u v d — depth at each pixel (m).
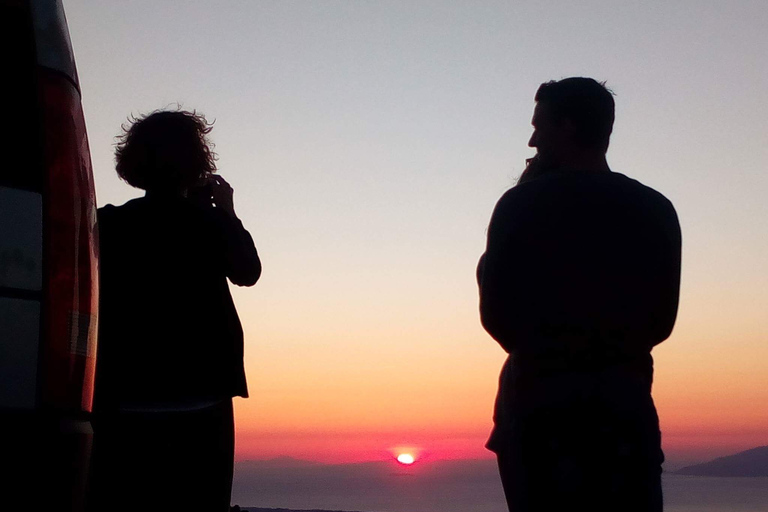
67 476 2.03
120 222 2.93
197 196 3.16
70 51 2.28
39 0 2.22
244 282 3.08
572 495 2.32
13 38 2.14
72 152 2.17
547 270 2.40
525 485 2.38
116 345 2.82
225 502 2.94
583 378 2.35
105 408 2.80
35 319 1.99
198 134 3.10
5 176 2.02
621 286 2.39
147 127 3.03
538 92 2.71
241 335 3.01
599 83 2.66
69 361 2.04
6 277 1.96
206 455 2.86
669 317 2.47
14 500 1.92
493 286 2.44
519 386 2.42
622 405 2.33
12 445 1.92
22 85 2.12
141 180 3.01
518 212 2.45
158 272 2.88
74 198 2.13
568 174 2.48
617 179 2.51
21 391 1.94
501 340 2.46
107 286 2.86
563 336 2.37
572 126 2.61
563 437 2.34
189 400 2.84
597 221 2.42
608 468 2.31
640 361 2.44
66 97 2.20
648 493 2.33
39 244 2.03
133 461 2.78
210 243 2.97
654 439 2.36
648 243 2.44
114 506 2.76
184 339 2.85
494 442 2.56
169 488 2.80
